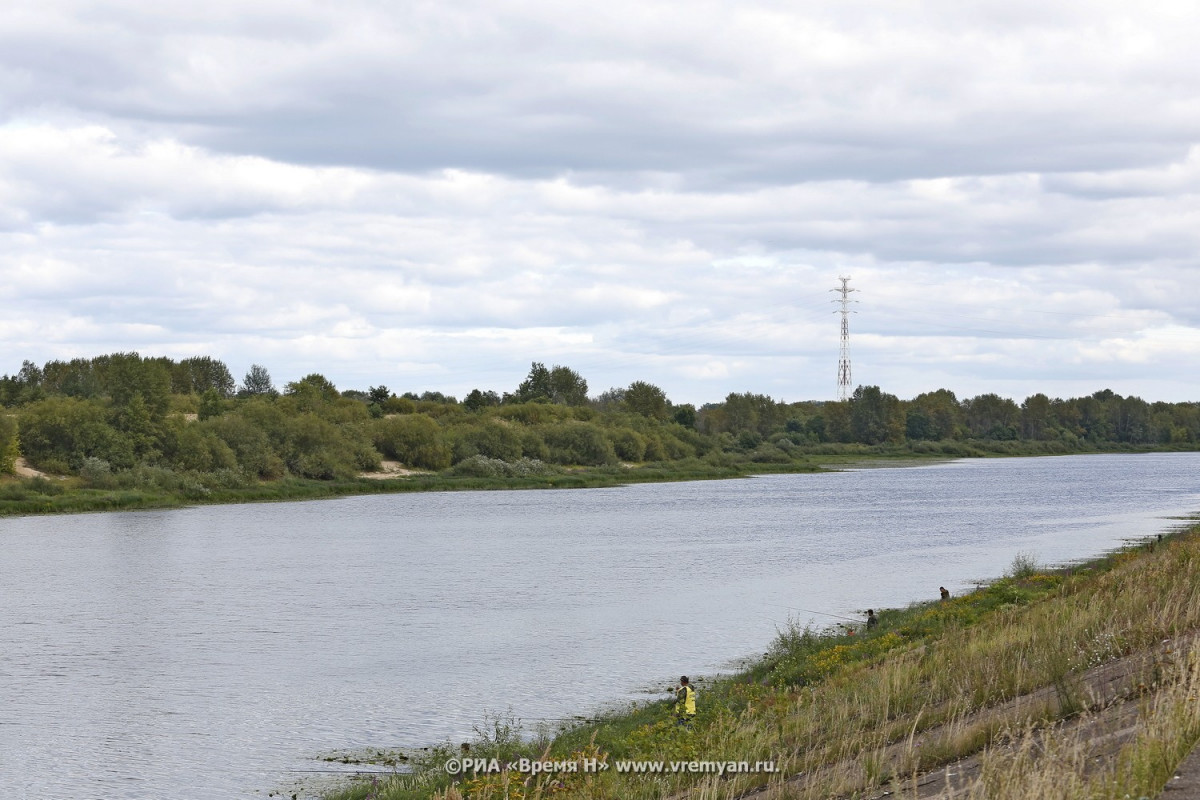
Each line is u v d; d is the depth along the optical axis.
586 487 159.75
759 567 64.12
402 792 23.22
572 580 59.72
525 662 38.50
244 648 41.94
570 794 19.11
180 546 79.38
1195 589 28.14
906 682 23.59
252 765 27.67
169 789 26.00
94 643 43.12
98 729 30.91
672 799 18.05
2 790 26.06
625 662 38.12
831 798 16.55
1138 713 16.00
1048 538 78.56
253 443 139.12
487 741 27.36
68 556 73.19
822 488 152.62
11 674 37.75
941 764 17.48
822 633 41.94
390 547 78.19
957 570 61.16
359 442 155.75
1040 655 23.41
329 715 32.03
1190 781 12.59
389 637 43.75
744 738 21.16
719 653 39.31
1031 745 15.73
